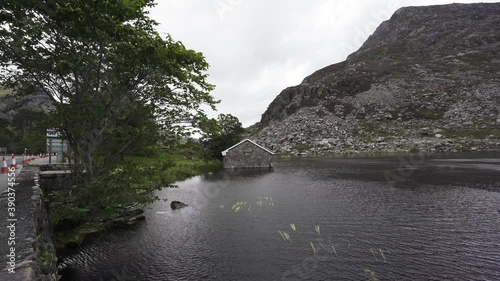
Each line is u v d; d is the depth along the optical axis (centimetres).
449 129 11956
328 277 1319
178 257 1578
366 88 16712
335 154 10988
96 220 1930
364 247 1675
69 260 1523
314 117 15188
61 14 1266
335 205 2783
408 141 11325
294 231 2005
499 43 17912
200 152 2033
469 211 2406
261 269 1423
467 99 13850
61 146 2491
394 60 19675
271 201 3050
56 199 1789
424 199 2920
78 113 1460
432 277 1291
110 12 1252
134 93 1666
